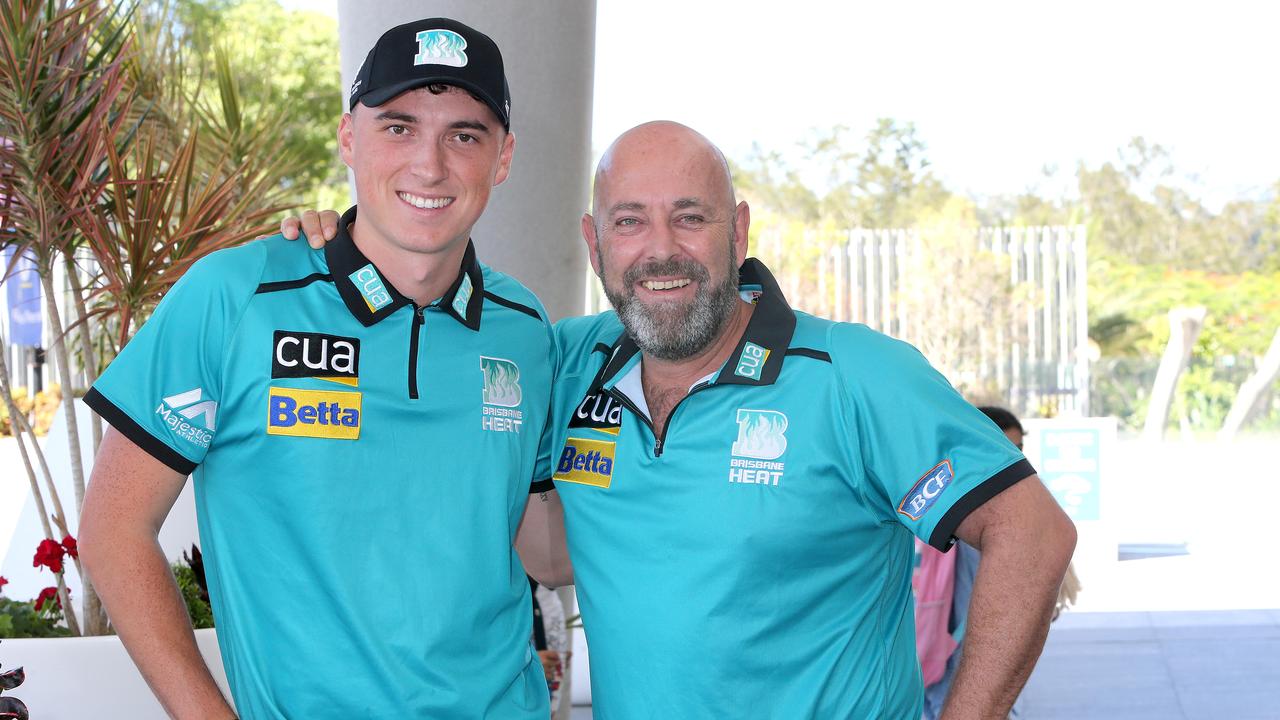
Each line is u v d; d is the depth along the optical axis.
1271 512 12.82
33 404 11.88
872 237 15.62
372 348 1.99
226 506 1.97
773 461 2.02
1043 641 1.97
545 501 2.39
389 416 1.98
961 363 15.58
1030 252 15.55
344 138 2.18
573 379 2.27
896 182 29.88
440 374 2.04
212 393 1.95
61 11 3.45
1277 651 7.02
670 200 2.01
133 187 3.73
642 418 2.10
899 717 2.12
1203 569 9.76
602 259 2.09
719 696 2.00
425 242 1.98
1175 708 6.04
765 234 18.62
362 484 1.95
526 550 2.43
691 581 2.01
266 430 1.93
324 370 1.96
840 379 2.03
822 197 29.97
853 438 2.02
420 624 1.94
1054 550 1.95
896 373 2.02
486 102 2.01
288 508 1.93
